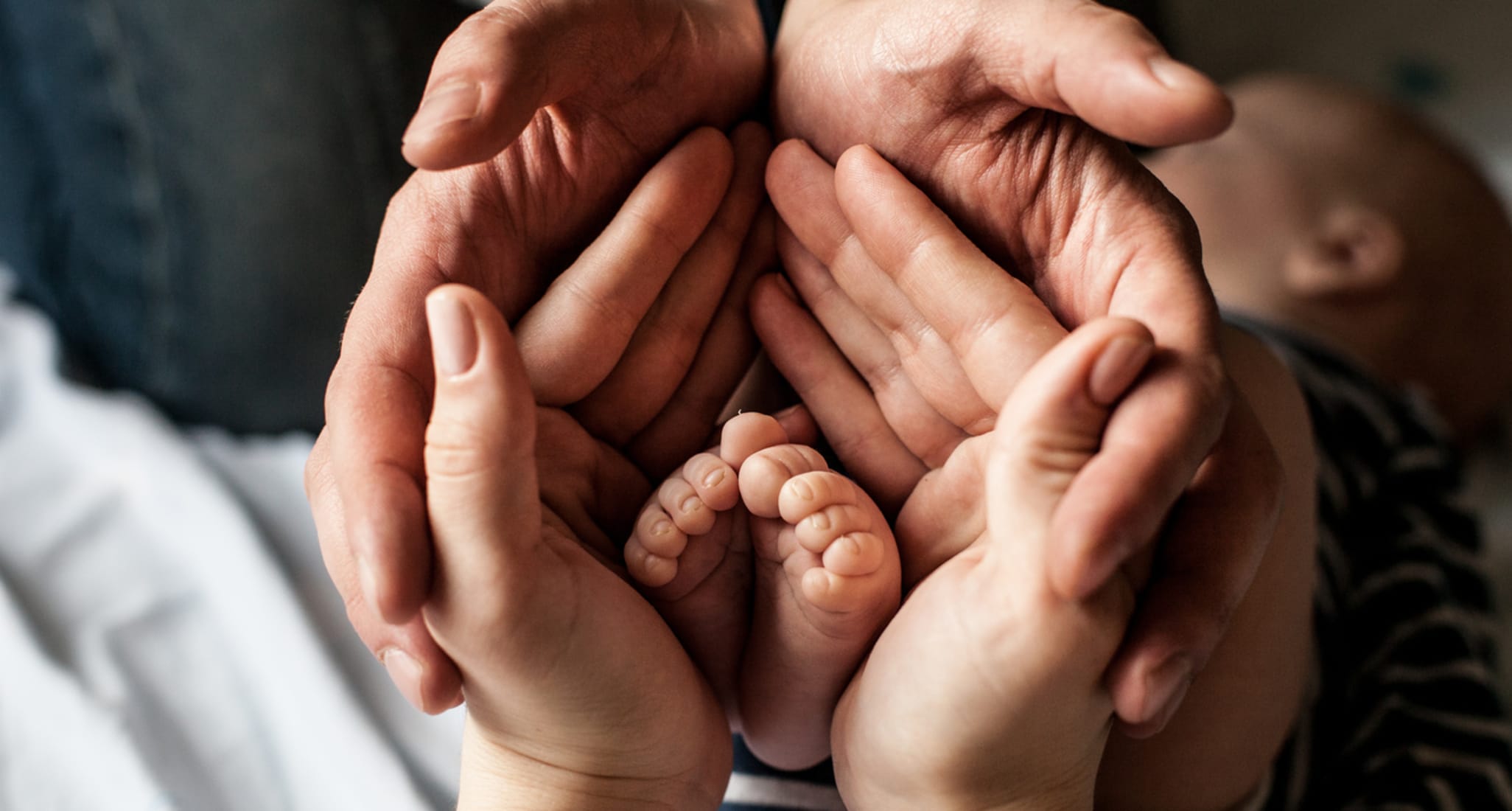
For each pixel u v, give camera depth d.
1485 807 0.49
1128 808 0.42
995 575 0.32
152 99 0.59
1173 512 0.34
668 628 0.37
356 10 0.59
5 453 0.60
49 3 0.60
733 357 0.41
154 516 0.57
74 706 0.49
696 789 0.37
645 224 0.38
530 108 0.34
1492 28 1.01
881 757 0.34
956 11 0.36
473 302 0.30
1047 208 0.37
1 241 0.64
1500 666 0.64
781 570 0.36
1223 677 0.41
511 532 0.31
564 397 0.38
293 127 0.59
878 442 0.39
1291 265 0.76
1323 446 0.60
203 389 0.63
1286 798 0.47
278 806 0.48
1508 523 0.80
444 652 0.33
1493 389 0.85
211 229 0.60
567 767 0.35
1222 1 1.06
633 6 0.38
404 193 0.39
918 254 0.37
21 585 0.54
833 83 0.40
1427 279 0.77
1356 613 0.58
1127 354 0.30
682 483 0.36
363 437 0.34
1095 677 0.32
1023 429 0.31
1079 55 0.32
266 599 0.53
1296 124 0.80
